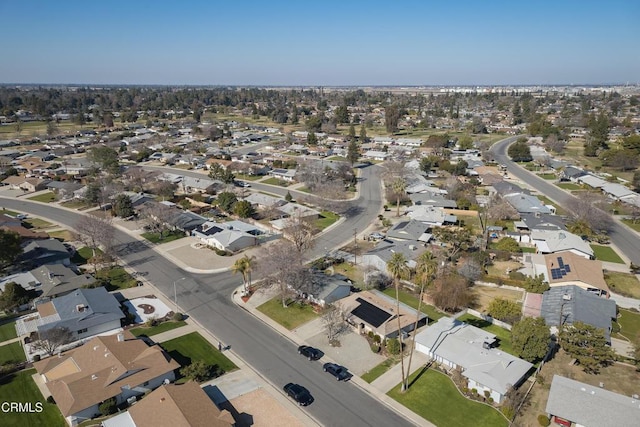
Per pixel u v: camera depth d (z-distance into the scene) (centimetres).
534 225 9406
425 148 19362
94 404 4241
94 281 7031
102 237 8338
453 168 14788
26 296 6506
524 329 5119
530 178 14738
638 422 4003
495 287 7150
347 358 5300
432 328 5662
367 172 16038
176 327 5991
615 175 14512
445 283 6544
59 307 6034
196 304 6662
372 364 5184
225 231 9075
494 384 4556
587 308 6016
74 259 8319
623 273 7644
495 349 5197
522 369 4816
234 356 5328
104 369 4644
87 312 5906
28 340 5572
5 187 14038
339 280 6906
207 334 5825
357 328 5912
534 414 4359
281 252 7025
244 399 4550
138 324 6069
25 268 7600
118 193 11938
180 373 4897
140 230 9981
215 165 14650
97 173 14650
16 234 7594
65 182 13412
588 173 14200
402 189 11006
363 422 4269
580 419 4084
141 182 13475
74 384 4378
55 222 10581
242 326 6041
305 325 6053
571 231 9250
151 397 4225
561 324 5606
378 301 6269
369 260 7831
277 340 5694
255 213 11162
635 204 10738
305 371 5047
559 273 7175
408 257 7625
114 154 15412
